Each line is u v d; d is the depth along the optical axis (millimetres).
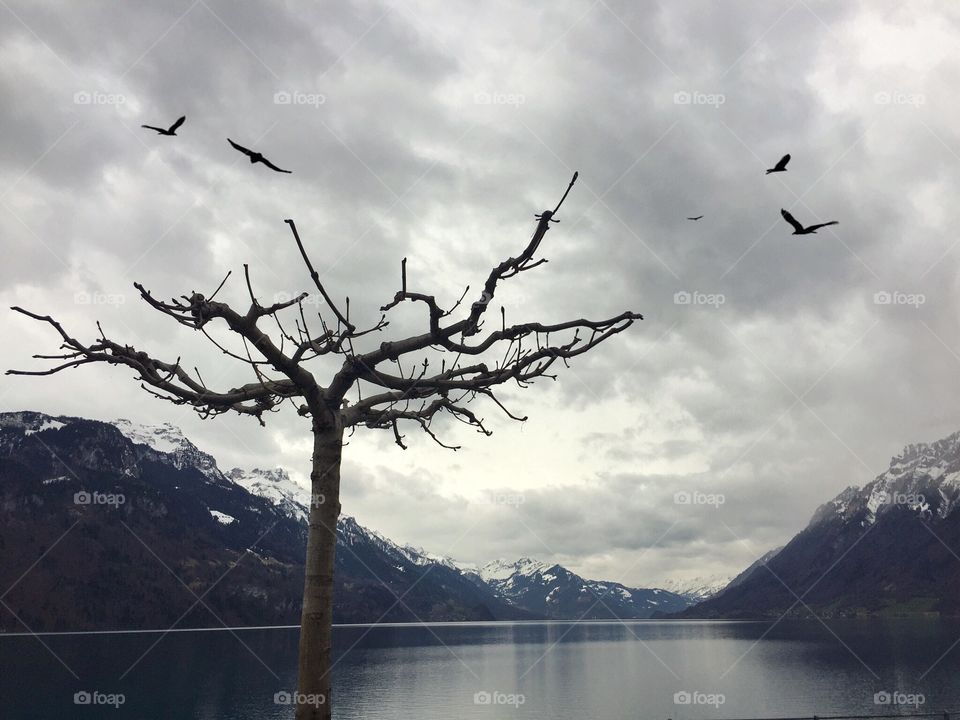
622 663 184375
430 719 93188
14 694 117062
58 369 9406
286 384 10375
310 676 9547
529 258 10172
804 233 9086
